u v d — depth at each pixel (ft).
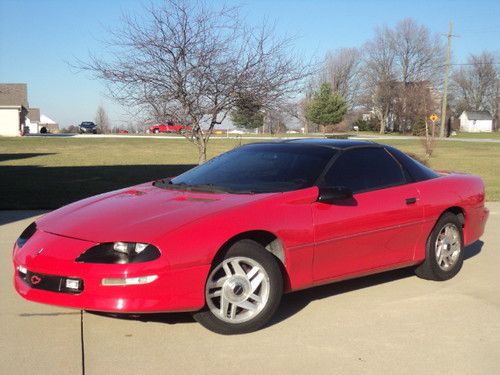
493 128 360.28
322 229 14.75
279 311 15.35
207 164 18.19
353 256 15.67
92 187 47.42
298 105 41.45
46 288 12.78
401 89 286.46
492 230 27.73
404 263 17.25
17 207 33.37
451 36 213.25
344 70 293.43
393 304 16.05
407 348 12.99
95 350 12.69
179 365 11.97
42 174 61.41
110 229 12.91
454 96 361.51
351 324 14.44
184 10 35.19
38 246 13.16
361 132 296.51
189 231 12.76
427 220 17.49
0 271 19.15
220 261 13.20
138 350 12.70
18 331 13.78
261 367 11.93
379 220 16.06
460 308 15.78
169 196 15.11
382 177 16.85
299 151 16.84
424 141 103.19
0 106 179.83
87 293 12.32
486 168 77.82
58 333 13.65
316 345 13.09
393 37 288.71
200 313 13.24
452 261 18.67
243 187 15.51
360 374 11.67
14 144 132.46
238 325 13.52
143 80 35.06
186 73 35.27
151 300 12.30
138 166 75.15
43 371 11.63
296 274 14.51
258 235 14.14
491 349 12.98
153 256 12.30
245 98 35.88
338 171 15.98
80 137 171.73
